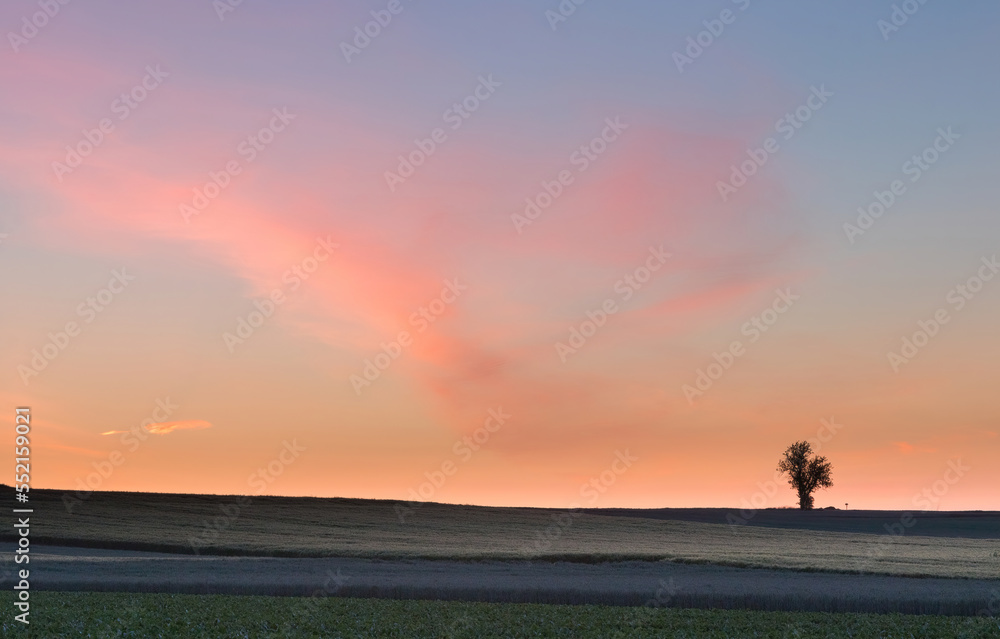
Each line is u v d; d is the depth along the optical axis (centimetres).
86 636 2842
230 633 2945
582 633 3064
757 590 4138
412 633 3044
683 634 3031
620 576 4944
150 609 3469
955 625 3300
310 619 3291
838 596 3853
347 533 7938
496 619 3359
